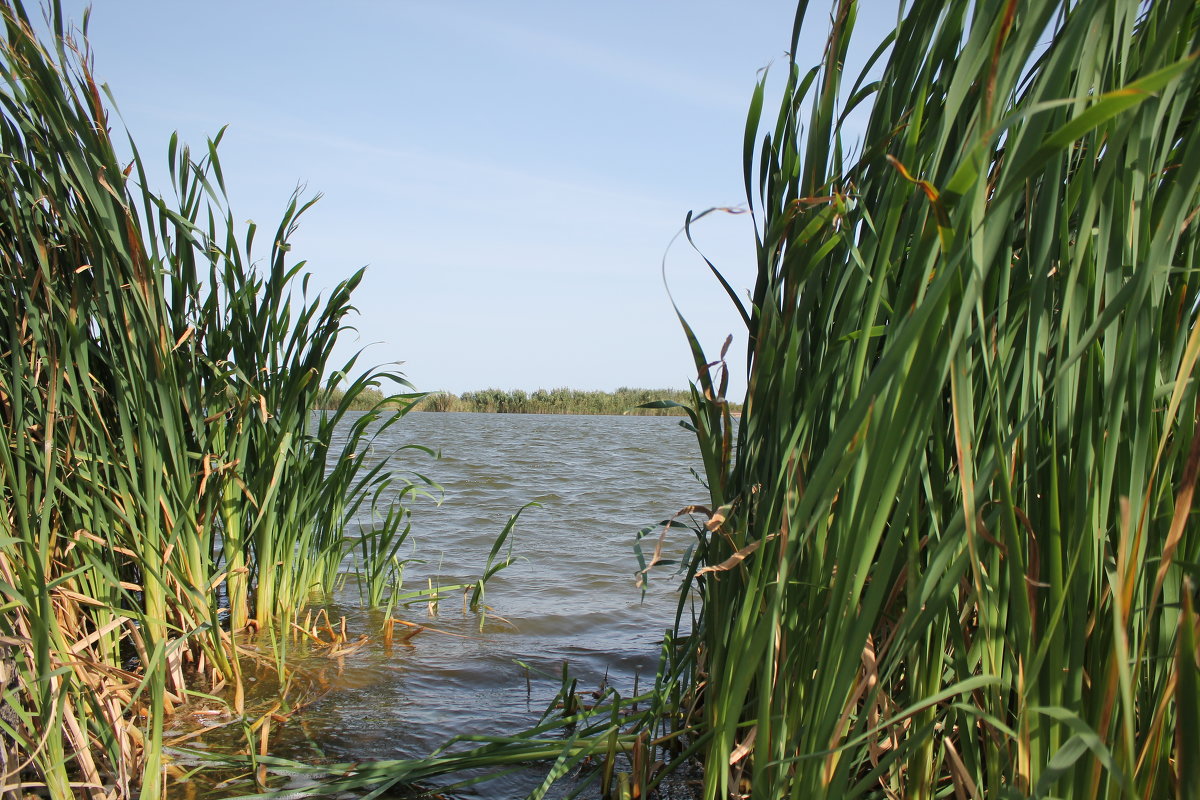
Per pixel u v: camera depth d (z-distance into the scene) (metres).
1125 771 1.16
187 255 2.84
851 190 1.47
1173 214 0.95
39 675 1.67
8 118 2.33
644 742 2.01
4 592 1.62
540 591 4.47
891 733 1.68
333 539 3.88
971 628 1.61
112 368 2.44
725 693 1.70
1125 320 1.09
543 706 2.75
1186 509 0.99
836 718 1.27
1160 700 1.14
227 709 2.55
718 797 1.77
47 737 1.70
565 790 2.11
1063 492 1.22
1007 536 1.14
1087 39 0.98
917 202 1.29
